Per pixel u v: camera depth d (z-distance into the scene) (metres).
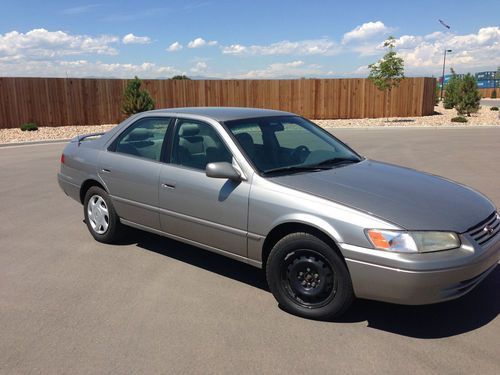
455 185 4.43
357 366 3.17
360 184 4.04
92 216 5.86
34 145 16.34
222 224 4.33
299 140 4.99
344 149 5.20
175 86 23.03
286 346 3.43
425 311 3.96
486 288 4.37
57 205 7.70
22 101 20.11
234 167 4.29
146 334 3.61
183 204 4.64
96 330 3.67
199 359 3.27
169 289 4.44
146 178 5.00
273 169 4.27
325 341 3.50
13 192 8.68
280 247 3.86
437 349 3.38
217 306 4.09
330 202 3.69
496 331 3.62
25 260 5.23
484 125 21.75
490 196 7.82
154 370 3.14
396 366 3.17
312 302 3.81
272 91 24.38
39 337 3.58
